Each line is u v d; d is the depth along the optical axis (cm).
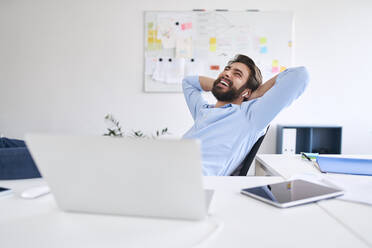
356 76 272
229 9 274
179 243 46
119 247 45
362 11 269
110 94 285
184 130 283
